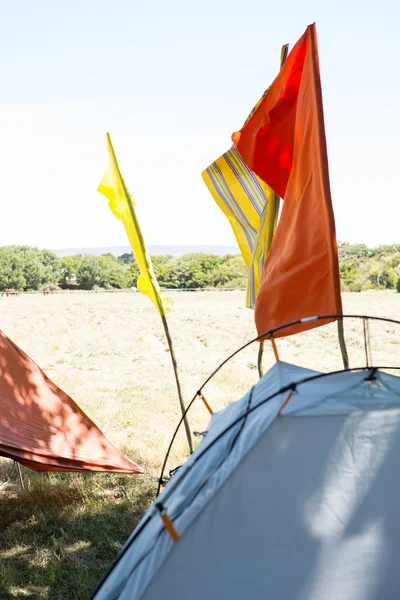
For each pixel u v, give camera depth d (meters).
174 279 71.38
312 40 5.32
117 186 6.89
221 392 12.21
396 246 59.69
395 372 13.46
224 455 3.35
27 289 75.94
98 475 7.02
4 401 6.24
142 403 11.12
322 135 5.09
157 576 3.06
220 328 26.36
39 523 5.80
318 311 5.08
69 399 6.86
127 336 23.67
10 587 4.62
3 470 7.40
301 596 3.07
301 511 3.13
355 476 3.18
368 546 3.11
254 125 6.03
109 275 77.75
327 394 3.39
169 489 3.54
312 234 5.15
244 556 3.09
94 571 4.88
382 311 30.81
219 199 7.24
